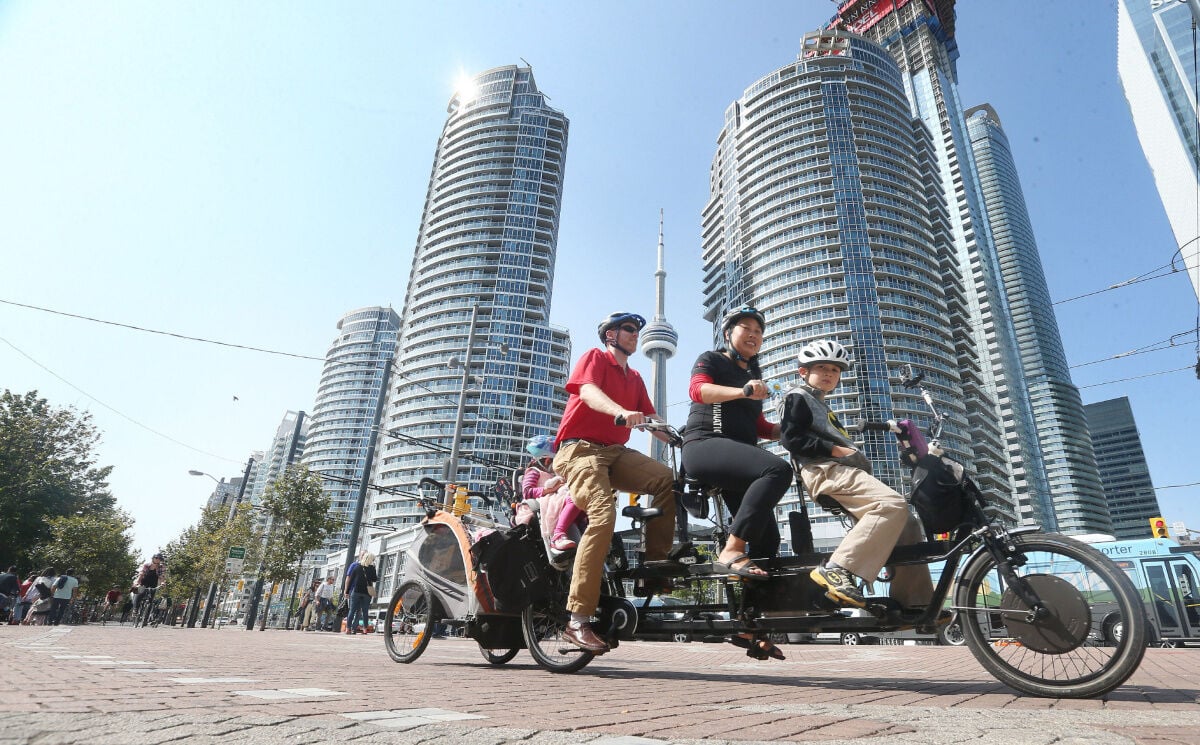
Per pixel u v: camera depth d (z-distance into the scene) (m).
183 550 38.78
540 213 137.25
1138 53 42.72
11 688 2.04
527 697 2.60
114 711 1.65
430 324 125.00
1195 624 13.27
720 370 3.85
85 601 31.27
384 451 120.56
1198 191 38.88
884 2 170.88
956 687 3.39
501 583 4.39
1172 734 1.75
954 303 112.31
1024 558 2.91
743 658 7.38
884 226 107.19
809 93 120.69
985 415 109.75
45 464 34.53
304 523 29.31
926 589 3.27
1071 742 1.64
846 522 3.54
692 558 3.84
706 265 133.75
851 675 4.50
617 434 4.15
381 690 2.61
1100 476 144.38
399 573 34.16
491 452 114.00
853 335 96.25
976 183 158.25
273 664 3.87
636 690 3.08
